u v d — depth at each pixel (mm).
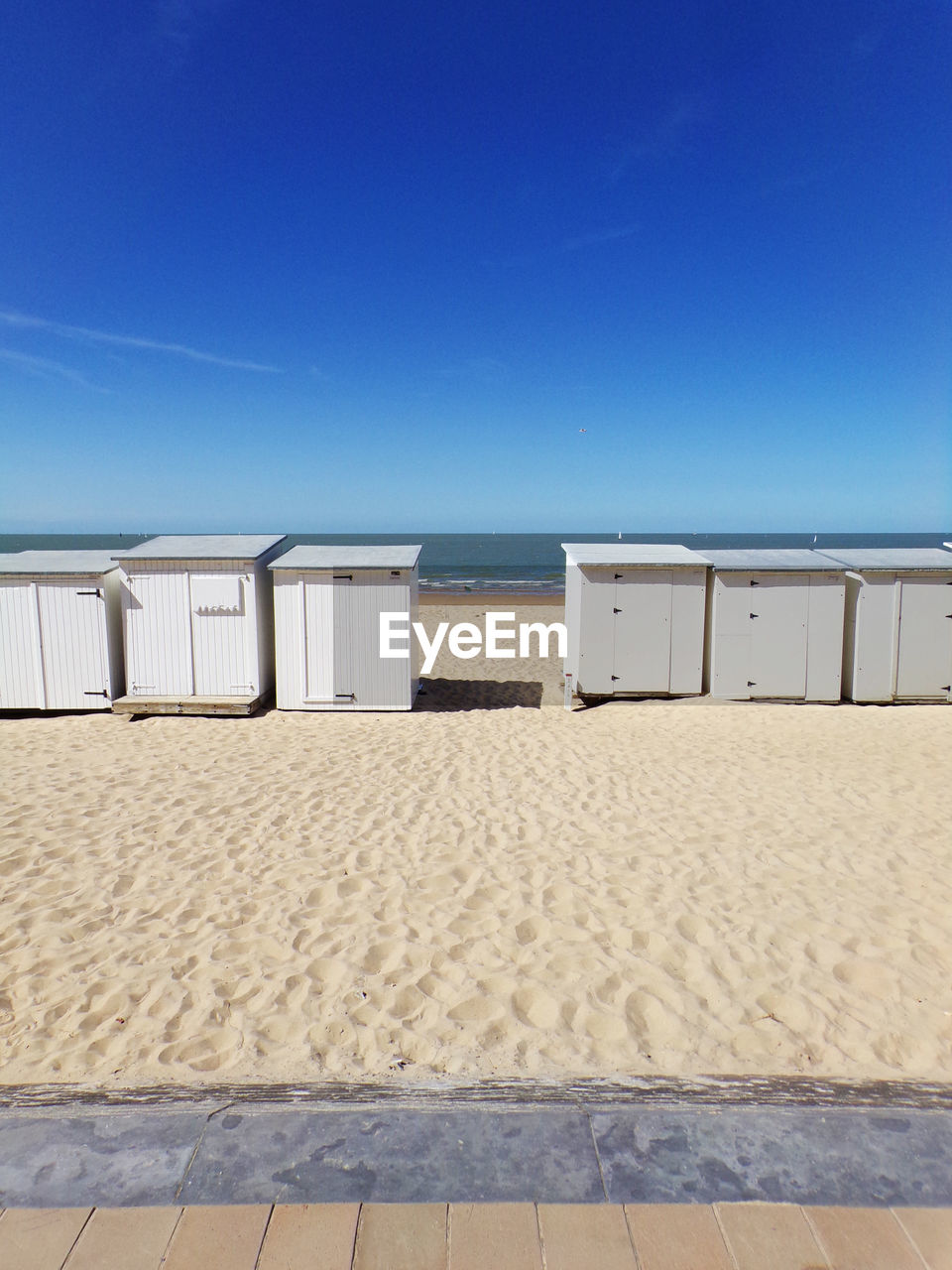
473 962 4008
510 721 10133
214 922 4492
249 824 6102
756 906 4621
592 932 4332
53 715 10586
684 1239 1840
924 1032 3344
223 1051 3242
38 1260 1790
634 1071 3061
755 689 10898
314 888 4930
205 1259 1789
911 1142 2168
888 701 10938
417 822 6156
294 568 10500
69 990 3758
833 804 6527
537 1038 3334
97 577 10430
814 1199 1959
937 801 6586
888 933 4277
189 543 11375
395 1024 3449
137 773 7562
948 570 10711
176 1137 2191
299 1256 1795
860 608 10820
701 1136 2186
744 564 10805
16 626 10492
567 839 5750
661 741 8906
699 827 5965
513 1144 2150
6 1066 3127
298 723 10016
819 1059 3162
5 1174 2051
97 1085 2838
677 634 10930
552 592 35750
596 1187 1997
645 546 12523
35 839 5758
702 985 3768
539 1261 1784
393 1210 1921
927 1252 1809
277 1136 2189
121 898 4805
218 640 10594
